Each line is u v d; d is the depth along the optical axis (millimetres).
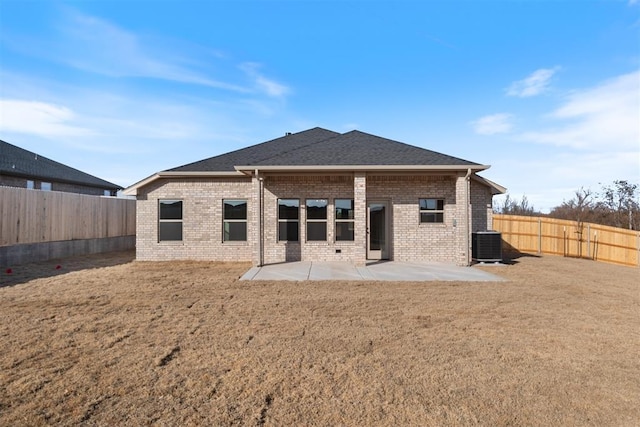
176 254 13391
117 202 16891
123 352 4461
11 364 4094
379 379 3768
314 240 12906
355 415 3078
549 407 3232
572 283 9172
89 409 3154
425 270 10945
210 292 7977
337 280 9414
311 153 12688
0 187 11250
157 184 13430
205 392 3473
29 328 5391
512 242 17188
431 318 6035
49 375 3814
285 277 9812
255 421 2982
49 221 13141
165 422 2959
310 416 3062
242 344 4770
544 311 6496
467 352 4520
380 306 6805
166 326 5523
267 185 12961
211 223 13398
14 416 3031
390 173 12117
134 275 10180
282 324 5664
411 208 12961
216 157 14688
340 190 12898
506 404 3277
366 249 13305
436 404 3270
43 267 11570
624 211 21625
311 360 4254
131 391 3488
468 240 11891
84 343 4773
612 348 4691
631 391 3537
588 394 3475
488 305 6902
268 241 12891
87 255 14789
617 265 13125
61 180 23203
